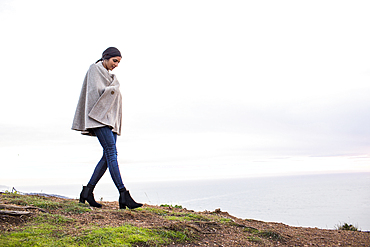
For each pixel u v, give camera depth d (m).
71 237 2.32
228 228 3.36
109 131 3.72
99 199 4.88
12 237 2.19
